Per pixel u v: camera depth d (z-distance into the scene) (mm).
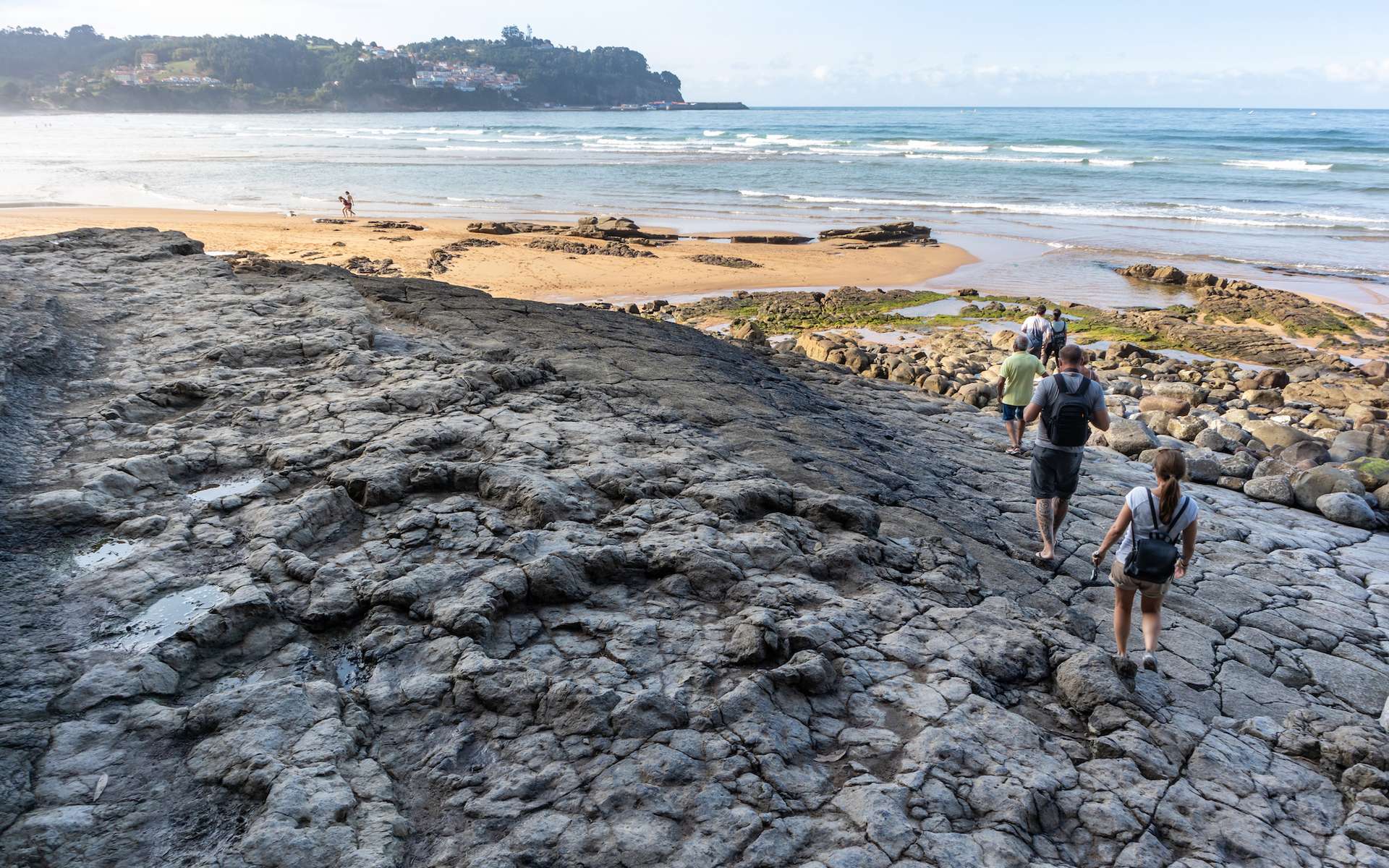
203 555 5590
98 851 3557
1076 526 8719
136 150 95062
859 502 7168
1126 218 44562
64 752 3977
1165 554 5566
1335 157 76312
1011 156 80938
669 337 12375
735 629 5258
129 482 6289
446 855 3723
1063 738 4863
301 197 52219
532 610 5363
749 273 32062
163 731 4176
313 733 4223
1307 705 5988
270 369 8688
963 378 16641
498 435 7383
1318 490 11062
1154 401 16297
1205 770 4777
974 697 4965
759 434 8695
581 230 38844
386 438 7055
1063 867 3934
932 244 38344
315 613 5098
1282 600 7738
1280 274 31281
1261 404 17297
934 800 4164
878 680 5070
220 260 12508
